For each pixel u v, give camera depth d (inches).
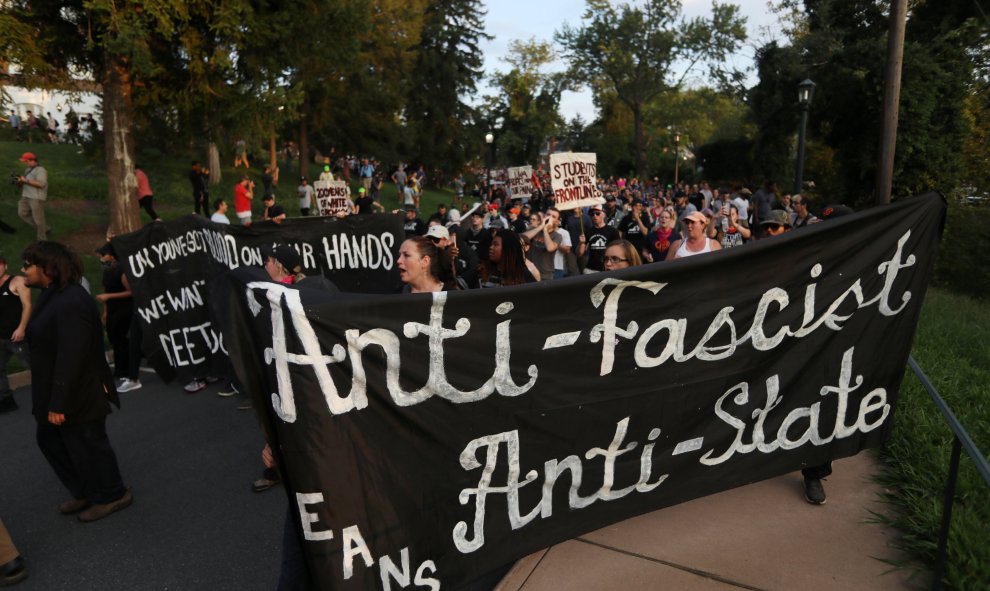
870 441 144.2
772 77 1165.7
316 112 1166.3
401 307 96.9
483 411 105.1
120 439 223.1
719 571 128.0
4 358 251.3
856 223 130.9
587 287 111.0
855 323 135.7
